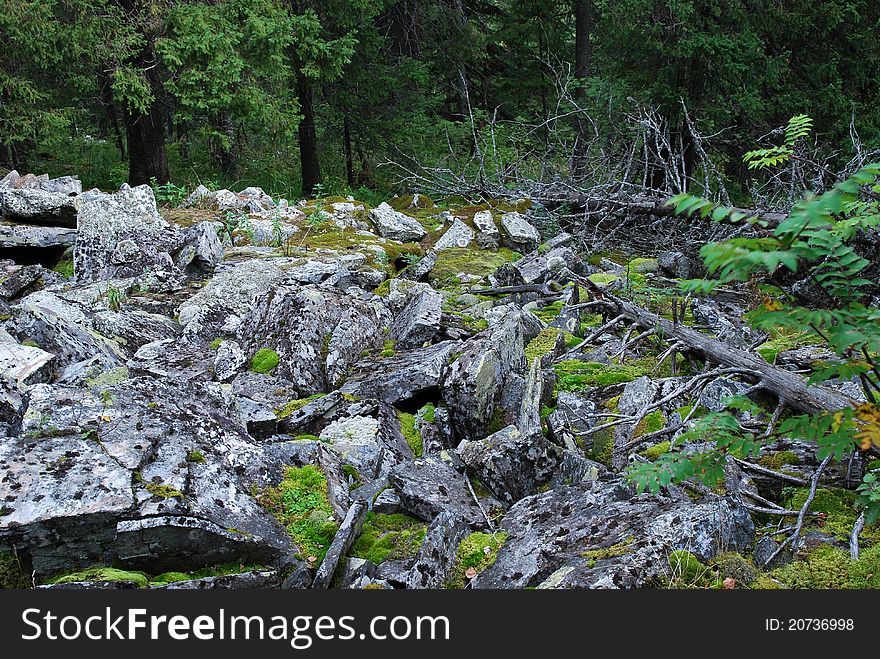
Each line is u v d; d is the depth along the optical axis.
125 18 13.52
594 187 12.45
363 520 4.10
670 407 5.12
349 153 18.55
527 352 6.54
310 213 11.69
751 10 14.34
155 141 15.02
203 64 13.40
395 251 10.27
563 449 4.61
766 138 14.32
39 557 3.29
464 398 5.04
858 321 2.58
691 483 4.07
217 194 11.48
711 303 8.05
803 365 5.68
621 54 15.52
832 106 14.21
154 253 8.25
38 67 13.82
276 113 14.15
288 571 3.63
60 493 3.31
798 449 4.54
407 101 18.78
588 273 9.98
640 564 3.31
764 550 3.68
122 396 4.05
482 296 8.71
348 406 5.18
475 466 4.50
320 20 16.53
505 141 18.31
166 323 6.88
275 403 5.41
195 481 3.68
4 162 16.14
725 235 10.12
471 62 21.45
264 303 6.48
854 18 14.34
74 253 8.27
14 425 4.01
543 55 21.00
